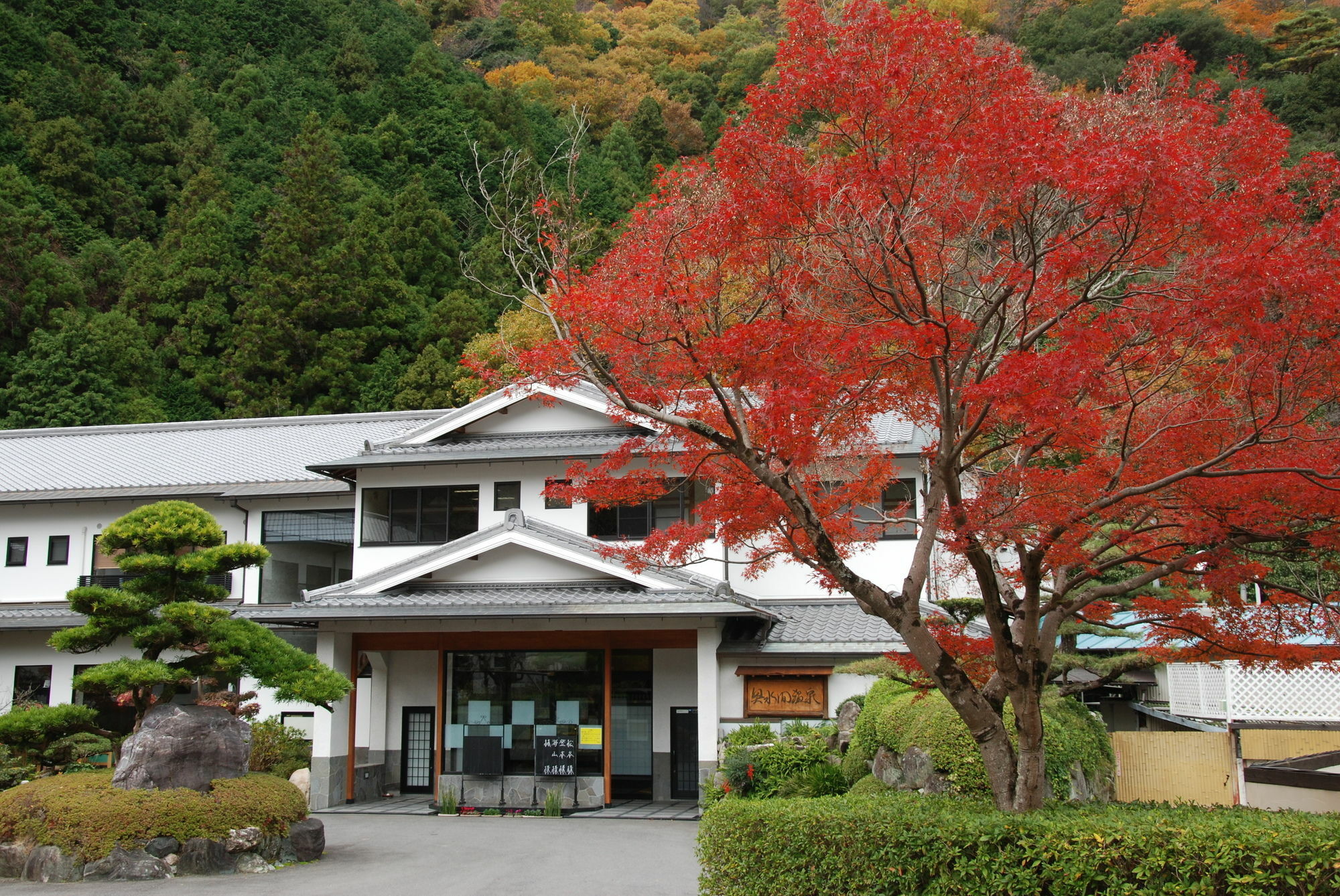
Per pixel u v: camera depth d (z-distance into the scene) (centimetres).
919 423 1041
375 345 4844
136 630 1442
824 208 882
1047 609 992
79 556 2748
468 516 2423
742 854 973
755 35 8369
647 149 6431
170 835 1369
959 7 5588
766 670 2053
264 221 5409
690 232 924
